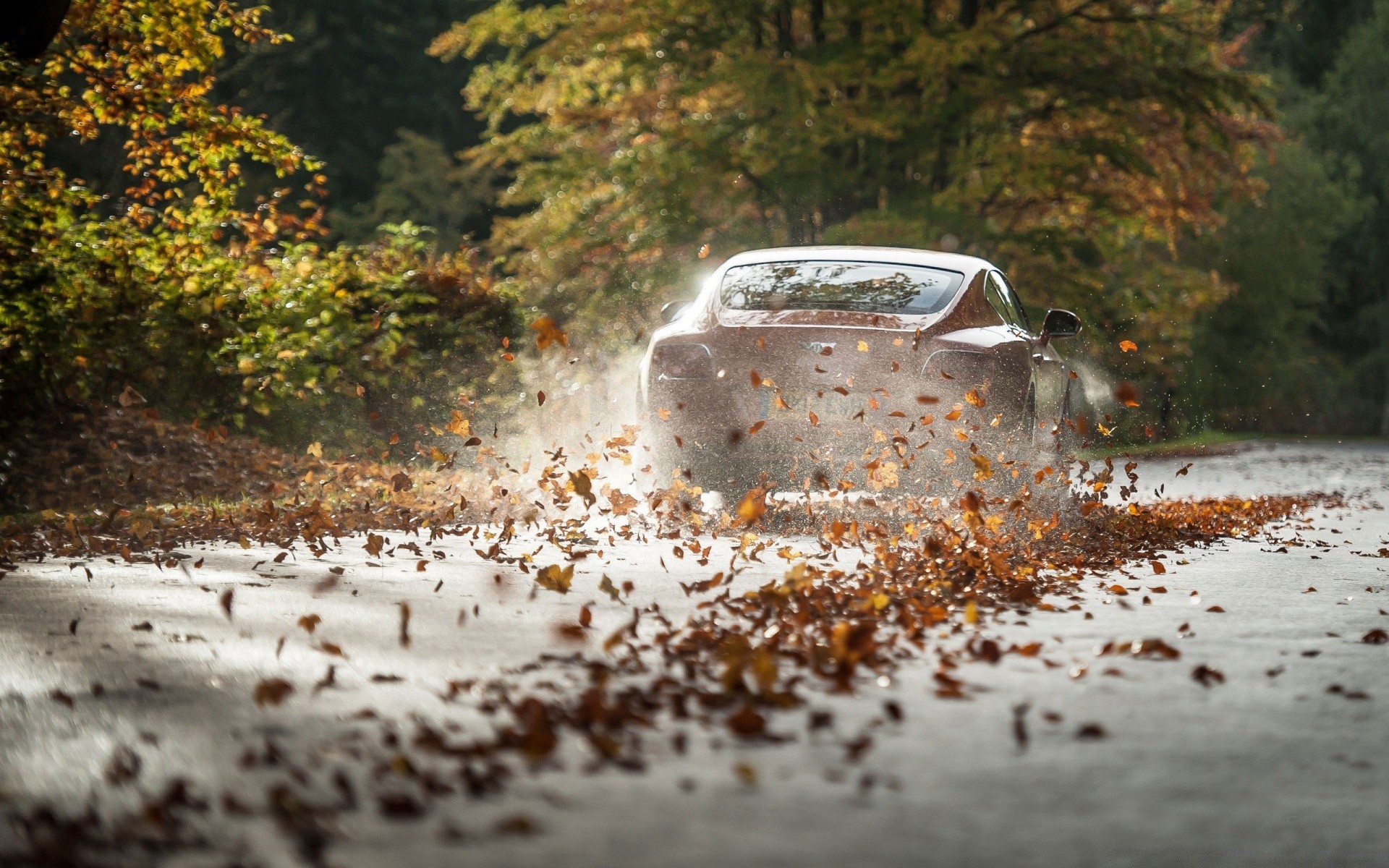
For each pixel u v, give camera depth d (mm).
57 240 16312
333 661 6336
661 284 34438
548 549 11148
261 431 16875
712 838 3895
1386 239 77562
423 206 48750
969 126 32812
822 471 11156
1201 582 9758
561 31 36156
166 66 19328
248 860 3684
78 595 8406
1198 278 36594
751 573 9688
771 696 5387
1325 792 4488
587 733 4945
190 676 6027
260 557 10344
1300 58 79938
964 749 4879
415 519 13008
